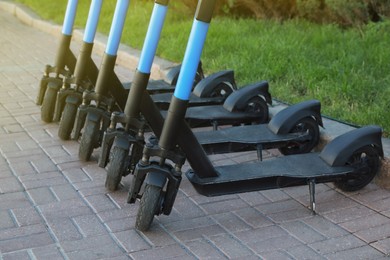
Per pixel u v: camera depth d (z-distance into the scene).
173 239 3.77
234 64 6.98
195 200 4.30
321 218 4.04
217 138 4.73
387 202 4.23
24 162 4.93
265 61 6.95
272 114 5.57
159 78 7.36
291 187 4.45
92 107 4.84
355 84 5.91
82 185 4.51
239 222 3.99
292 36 7.77
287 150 4.98
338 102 5.68
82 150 4.85
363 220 3.99
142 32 9.20
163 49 8.08
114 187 4.35
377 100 5.63
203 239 3.78
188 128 3.83
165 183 3.79
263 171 4.13
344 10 7.54
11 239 3.77
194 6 9.51
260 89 5.36
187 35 8.45
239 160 5.08
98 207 4.17
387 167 4.41
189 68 3.63
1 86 7.19
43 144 5.29
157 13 3.78
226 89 5.82
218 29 8.42
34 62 8.52
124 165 4.31
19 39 10.34
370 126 4.36
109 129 4.33
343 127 5.15
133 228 3.89
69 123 5.27
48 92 5.70
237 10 9.42
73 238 3.78
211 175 4.02
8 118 5.98
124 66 8.25
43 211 4.12
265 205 4.23
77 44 9.77
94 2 5.05
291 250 3.64
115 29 4.59
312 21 8.58
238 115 5.30
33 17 11.91
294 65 6.73
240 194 4.38
